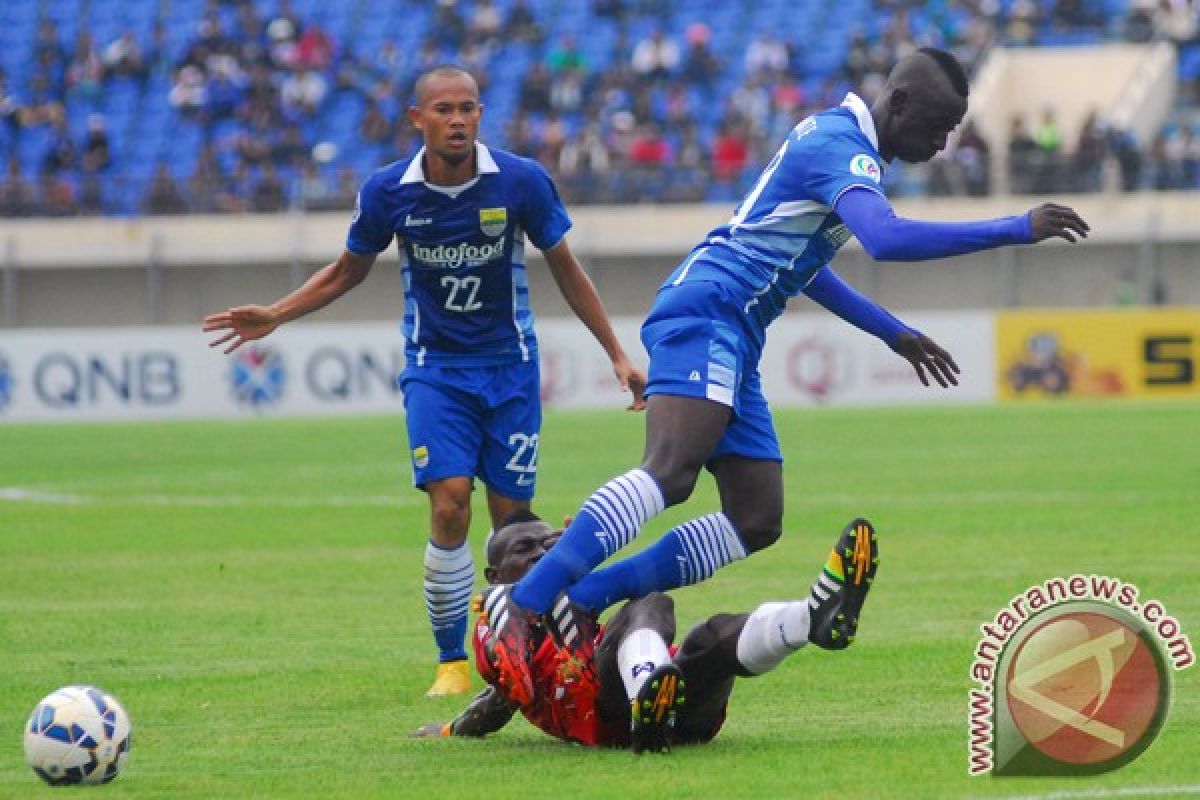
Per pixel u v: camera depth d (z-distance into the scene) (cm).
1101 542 4581
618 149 12712
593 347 10338
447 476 2934
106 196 12512
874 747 2362
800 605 2277
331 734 2598
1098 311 10150
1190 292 11681
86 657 3309
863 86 12938
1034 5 13725
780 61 13338
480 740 2517
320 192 12356
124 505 6109
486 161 2908
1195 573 3997
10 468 7525
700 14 14050
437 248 2930
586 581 2395
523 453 3027
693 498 6069
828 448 7544
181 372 10650
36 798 2158
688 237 11888
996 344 10212
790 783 2150
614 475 6731
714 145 12688
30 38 14525
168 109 13800
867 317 2672
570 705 2394
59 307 12650
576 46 13950
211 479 6950
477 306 2967
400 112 13462
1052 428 8225
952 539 4722
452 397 2975
